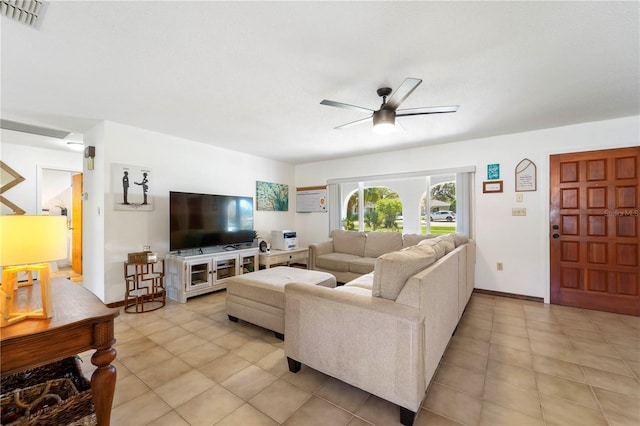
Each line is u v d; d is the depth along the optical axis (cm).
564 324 278
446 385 181
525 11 147
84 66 202
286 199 570
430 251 192
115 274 327
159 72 212
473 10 146
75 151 479
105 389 130
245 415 154
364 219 510
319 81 225
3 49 180
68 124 333
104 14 149
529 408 159
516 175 362
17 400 141
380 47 179
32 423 125
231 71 210
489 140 380
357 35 167
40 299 144
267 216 526
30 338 109
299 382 184
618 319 291
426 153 429
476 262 389
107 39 171
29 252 120
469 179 392
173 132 363
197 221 377
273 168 539
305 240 574
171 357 216
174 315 303
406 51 183
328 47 179
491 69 205
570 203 333
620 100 261
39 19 152
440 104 269
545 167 346
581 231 328
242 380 186
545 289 347
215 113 296
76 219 526
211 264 372
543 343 238
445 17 151
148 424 147
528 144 355
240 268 409
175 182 384
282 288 251
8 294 117
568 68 204
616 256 310
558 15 150
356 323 161
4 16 149
